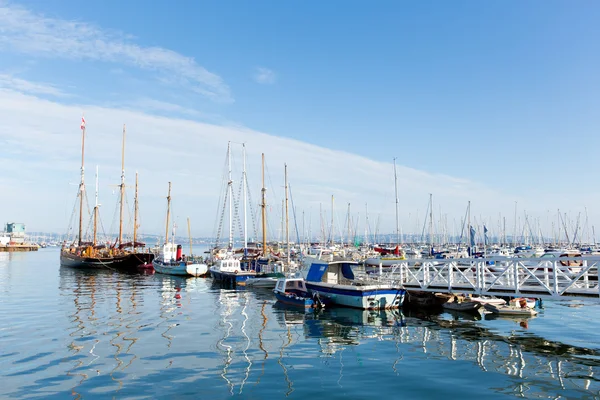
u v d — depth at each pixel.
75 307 33.12
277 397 14.12
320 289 35.50
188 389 14.84
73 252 86.56
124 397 14.12
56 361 18.12
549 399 13.88
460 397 14.11
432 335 23.42
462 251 85.50
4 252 166.88
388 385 15.28
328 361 18.31
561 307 33.53
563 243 115.31
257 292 44.53
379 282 35.06
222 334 23.56
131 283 53.47
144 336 22.92
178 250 71.44
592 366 17.42
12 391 14.65
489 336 23.06
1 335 23.02
